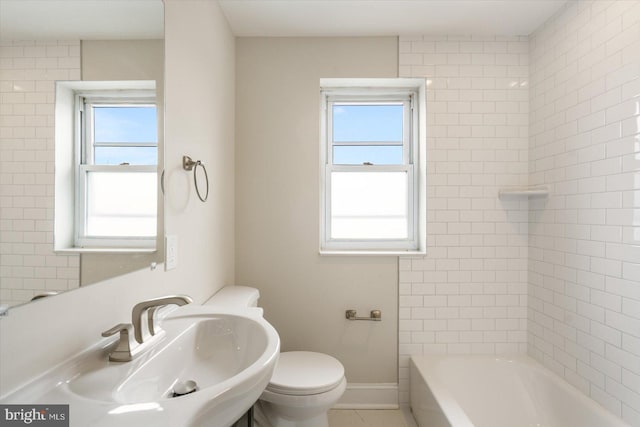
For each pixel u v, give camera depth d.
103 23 0.84
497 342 2.09
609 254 1.49
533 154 2.03
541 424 1.80
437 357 2.04
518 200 2.08
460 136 2.08
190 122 1.37
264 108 2.08
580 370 1.66
